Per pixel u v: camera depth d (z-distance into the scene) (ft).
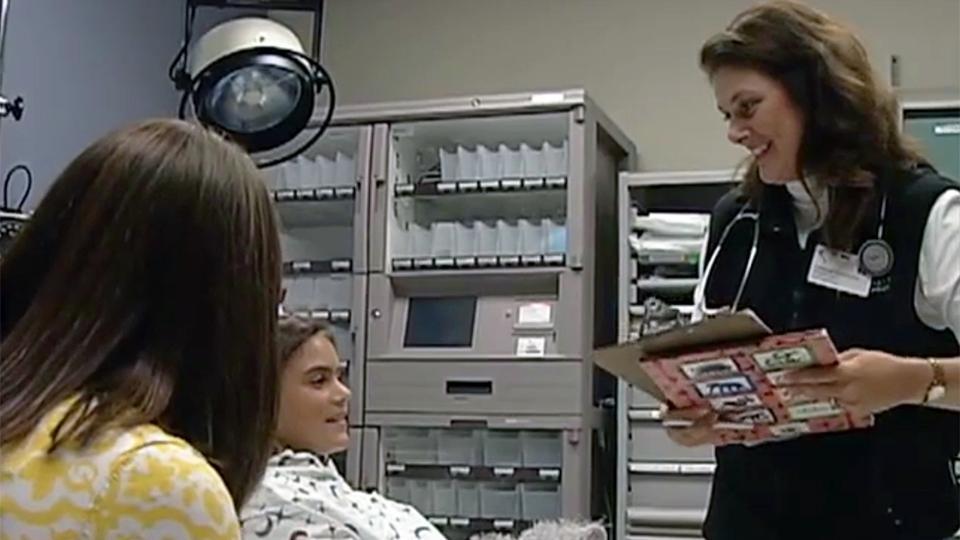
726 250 6.05
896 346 5.38
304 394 6.82
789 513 5.57
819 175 5.43
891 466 5.35
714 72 5.62
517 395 11.12
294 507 6.15
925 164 5.61
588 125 11.47
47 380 2.78
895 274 5.37
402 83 14.78
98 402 2.75
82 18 12.60
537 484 11.24
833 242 5.51
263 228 3.05
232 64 9.87
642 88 13.80
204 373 2.91
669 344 5.06
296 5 10.77
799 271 5.65
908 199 5.36
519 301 11.44
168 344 2.88
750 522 5.70
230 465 2.95
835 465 5.44
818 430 5.29
